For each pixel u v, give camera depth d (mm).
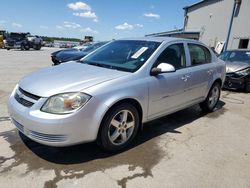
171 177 2727
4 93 5965
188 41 4375
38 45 32906
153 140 3652
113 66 3578
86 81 2928
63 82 2910
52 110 2654
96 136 2904
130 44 4086
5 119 4180
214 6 18812
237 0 16031
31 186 2449
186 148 3443
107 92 2873
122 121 3172
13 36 31781
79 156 3057
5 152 3064
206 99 4965
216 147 3531
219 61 5277
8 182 2492
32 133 2754
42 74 3320
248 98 6910
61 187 2457
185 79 4043
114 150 3182
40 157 2986
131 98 3129
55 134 2641
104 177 2656
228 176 2807
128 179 2646
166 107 3812
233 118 4934
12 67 11555
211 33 19328
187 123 4477
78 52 10406
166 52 3809
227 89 8133
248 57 8352
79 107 2684
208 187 2590
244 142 3770
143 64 3428
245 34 15742
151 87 3395
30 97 2838
